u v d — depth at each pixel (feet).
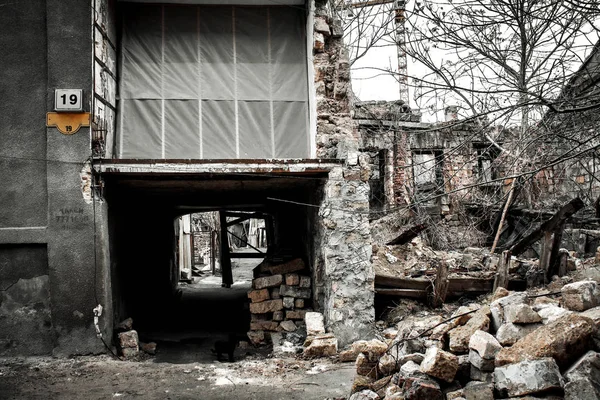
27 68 25.22
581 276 24.77
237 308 42.09
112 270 27.09
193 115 28.40
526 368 12.58
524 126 20.80
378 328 28.04
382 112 43.11
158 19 28.96
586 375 12.02
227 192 34.22
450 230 40.34
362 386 17.13
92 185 24.94
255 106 28.94
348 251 26.84
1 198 24.94
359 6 37.01
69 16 25.00
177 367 23.41
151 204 38.73
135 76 28.50
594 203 30.78
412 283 29.50
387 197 46.75
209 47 29.14
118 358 25.02
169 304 43.75
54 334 24.67
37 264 25.14
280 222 40.55
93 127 25.17
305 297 29.84
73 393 19.93
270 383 20.94
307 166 26.50
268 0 29.43
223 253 55.42
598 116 18.45
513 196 34.88
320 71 28.25
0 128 25.05
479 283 29.25
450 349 16.10
